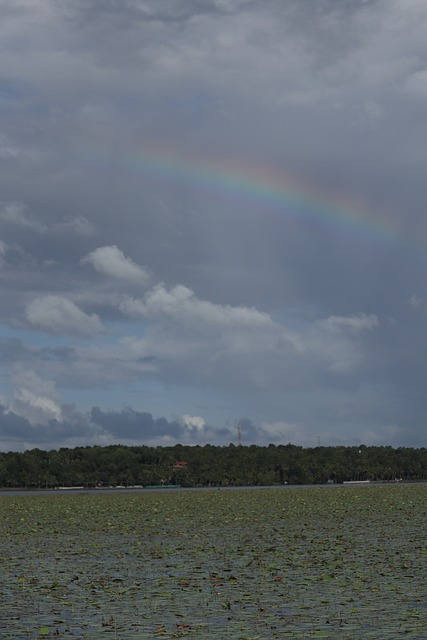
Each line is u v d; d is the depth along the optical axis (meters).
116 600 32.69
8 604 32.16
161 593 33.97
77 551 49.50
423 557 43.47
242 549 48.72
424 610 29.75
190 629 27.39
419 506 88.19
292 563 41.97
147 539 56.03
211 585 35.69
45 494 156.12
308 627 27.33
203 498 117.94
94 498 124.38
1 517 80.44
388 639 25.55
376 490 139.38
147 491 177.75
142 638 26.30
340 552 46.16
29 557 46.84
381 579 36.34
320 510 83.56
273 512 81.62
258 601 31.89
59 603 32.25
